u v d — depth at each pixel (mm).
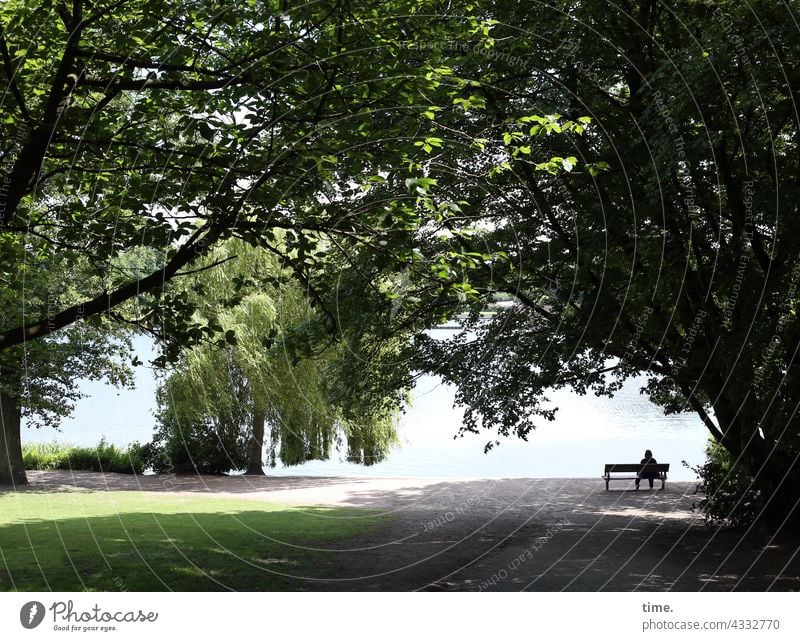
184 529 14414
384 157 8305
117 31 8031
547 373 12953
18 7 8945
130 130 9039
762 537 13297
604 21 11539
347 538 14062
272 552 12516
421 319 14648
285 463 27047
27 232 9438
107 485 23484
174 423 28016
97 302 8172
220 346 9664
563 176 12320
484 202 13234
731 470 14023
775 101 10125
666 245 10992
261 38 8094
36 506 17922
